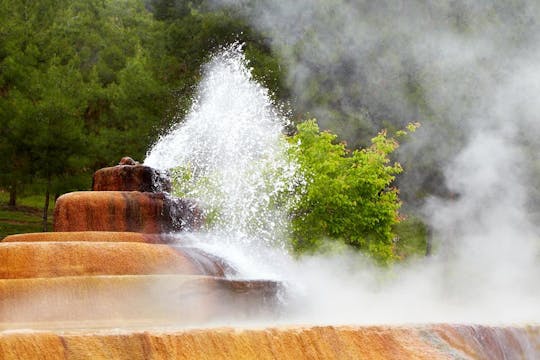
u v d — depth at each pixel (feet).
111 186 47.14
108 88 100.58
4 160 84.38
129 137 87.40
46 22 101.50
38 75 87.61
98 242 36.52
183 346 24.35
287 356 26.30
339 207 65.57
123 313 33.32
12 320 31.81
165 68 93.30
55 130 83.76
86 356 22.72
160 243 42.32
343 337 28.09
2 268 34.45
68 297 32.71
